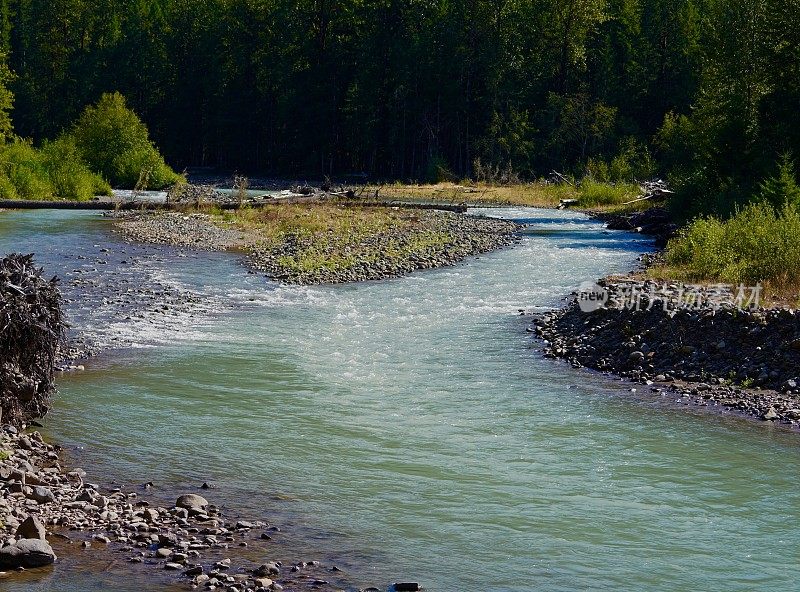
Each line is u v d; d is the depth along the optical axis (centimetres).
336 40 9694
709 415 1338
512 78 8956
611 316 1848
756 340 1568
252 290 2352
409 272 2709
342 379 1507
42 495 950
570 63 9281
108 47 10725
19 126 10838
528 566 848
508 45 8956
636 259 2952
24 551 805
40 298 1259
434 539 903
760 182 3797
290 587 784
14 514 899
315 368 1572
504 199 6072
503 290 2389
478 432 1244
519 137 8412
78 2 11181
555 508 988
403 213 4372
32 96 10788
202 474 1064
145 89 10650
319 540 892
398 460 1128
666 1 9238
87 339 1742
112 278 2453
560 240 3588
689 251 2619
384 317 2034
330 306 2155
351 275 2609
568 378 1545
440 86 8994
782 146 4206
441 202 5709
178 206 4297
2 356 1187
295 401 1373
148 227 3588
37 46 11119
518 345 1775
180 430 1223
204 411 1310
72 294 2197
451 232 3631
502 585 808
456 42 8981
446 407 1360
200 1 10688
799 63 4406
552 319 1988
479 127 9038
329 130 9706
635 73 9138
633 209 5034
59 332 1304
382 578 812
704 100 5509
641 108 9119
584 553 877
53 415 1273
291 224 3684
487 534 916
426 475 1079
